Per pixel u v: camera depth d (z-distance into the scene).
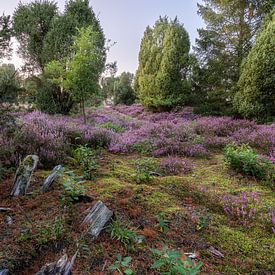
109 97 36.19
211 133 10.22
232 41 15.72
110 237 2.70
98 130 8.30
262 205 4.05
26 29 15.34
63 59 14.53
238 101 13.30
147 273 2.32
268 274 2.60
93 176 4.62
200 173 5.76
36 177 4.19
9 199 3.42
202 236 3.16
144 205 3.64
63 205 3.23
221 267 2.63
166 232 3.08
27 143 5.05
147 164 5.81
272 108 12.26
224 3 15.15
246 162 5.52
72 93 12.42
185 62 19.95
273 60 11.64
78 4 16.61
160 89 20.30
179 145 7.75
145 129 10.07
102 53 17.55
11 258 2.26
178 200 4.10
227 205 4.05
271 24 12.23
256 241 3.20
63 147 5.71
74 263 2.31
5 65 5.60
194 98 18.20
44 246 2.48
